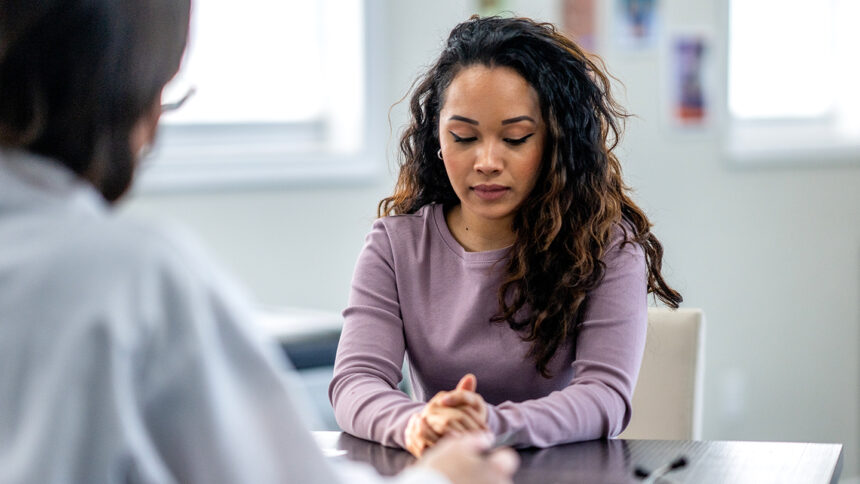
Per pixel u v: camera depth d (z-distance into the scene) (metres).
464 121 1.49
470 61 1.51
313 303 3.02
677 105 3.54
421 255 1.63
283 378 0.75
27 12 0.74
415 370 1.64
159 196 2.70
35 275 0.68
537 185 1.56
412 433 1.33
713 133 3.64
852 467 4.01
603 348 1.50
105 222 0.72
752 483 1.19
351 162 3.04
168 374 0.69
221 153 2.89
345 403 1.48
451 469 0.85
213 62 3.01
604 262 1.54
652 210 3.50
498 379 1.57
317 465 0.74
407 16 3.11
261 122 3.09
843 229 3.95
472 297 1.58
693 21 3.56
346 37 3.09
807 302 3.89
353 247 3.09
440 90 1.56
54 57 0.75
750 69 3.95
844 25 4.04
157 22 0.78
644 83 3.46
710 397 3.73
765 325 3.82
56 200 0.72
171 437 0.70
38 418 0.65
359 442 1.42
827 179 3.91
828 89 4.06
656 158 3.50
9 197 0.71
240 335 0.73
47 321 0.67
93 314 0.67
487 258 1.59
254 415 0.73
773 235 3.80
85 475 0.66
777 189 3.80
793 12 4.02
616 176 1.66
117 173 0.79
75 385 0.66
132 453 0.67
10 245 0.69
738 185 3.71
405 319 1.62
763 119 3.95
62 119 0.75
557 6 3.27
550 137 1.53
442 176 1.69
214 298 0.72
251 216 2.88
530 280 1.54
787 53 4.02
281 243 2.94
